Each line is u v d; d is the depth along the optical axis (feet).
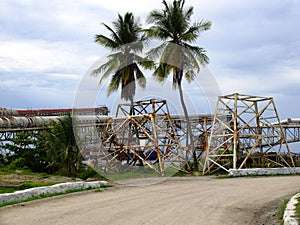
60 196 35.04
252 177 58.08
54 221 24.08
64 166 73.67
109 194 36.99
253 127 73.92
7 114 100.63
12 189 45.32
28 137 88.17
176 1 71.72
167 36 71.15
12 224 23.41
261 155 71.77
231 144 70.54
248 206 28.84
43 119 96.73
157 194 36.55
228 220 23.98
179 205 29.53
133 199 33.24
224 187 42.45
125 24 69.62
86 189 40.01
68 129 70.95
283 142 73.26
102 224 23.07
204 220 23.94
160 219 24.27
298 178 53.72
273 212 26.43
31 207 29.58
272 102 72.54
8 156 86.94
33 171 81.97
